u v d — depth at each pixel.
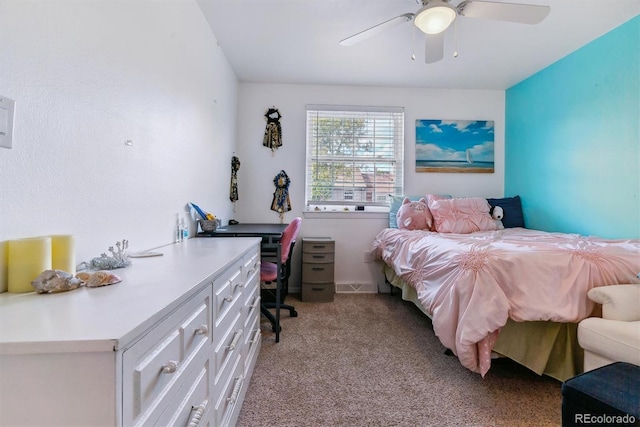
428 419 1.36
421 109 3.54
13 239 0.75
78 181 0.98
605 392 0.94
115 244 1.18
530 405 1.46
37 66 0.82
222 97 2.72
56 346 0.47
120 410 0.49
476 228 2.93
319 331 2.32
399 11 2.14
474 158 3.57
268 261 2.55
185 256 1.23
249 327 1.59
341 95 3.48
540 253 1.58
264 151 3.43
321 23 2.29
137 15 1.32
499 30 2.36
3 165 0.73
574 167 2.71
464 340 1.43
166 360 0.64
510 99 3.51
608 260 1.54
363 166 3.55
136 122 1.33
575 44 2.57
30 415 0.48
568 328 1.58
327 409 1.42
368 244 3.48
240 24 2.30
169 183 1.67
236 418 1.28
